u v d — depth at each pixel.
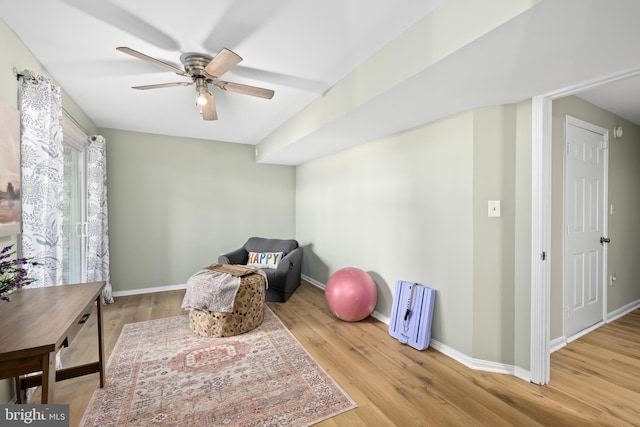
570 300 2.57
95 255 3.38
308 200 4.84
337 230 4.01
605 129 2.89
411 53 1.72
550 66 1.59
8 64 1.73
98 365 1.91
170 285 4.32
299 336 2.74
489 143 2.18
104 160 3.66
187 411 1.71
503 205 2.14
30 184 1.83
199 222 4.52
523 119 2.07
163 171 4.27
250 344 2.57
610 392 1.90
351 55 2.07
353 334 2.80
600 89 2.43
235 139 4.56
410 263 2.79
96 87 2.64
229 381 2.01
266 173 5.03
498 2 1.25
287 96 2.83
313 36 1.85
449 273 2.40
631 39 1.33
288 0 1.54
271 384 1.98
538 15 1.16
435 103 2.13
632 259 3.36
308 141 3.40
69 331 1.15
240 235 4.84
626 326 2.90
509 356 2.14
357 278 3.00
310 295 4.05
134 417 1.66
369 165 3.36
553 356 2.33
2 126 1.58
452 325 2.38
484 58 1.51
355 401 1.81
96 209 3.41
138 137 4.11
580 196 2.64
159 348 2.49
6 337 1.04
